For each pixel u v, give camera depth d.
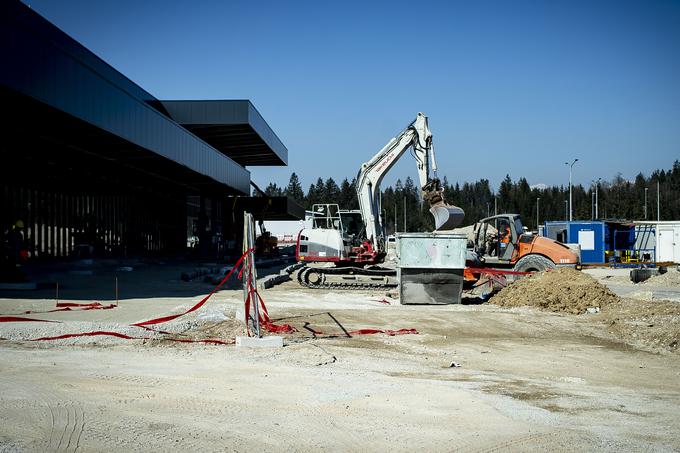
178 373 8.71
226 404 7.09
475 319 16.25
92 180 40.09
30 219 33.56
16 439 5.55
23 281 21.48
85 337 11.27
